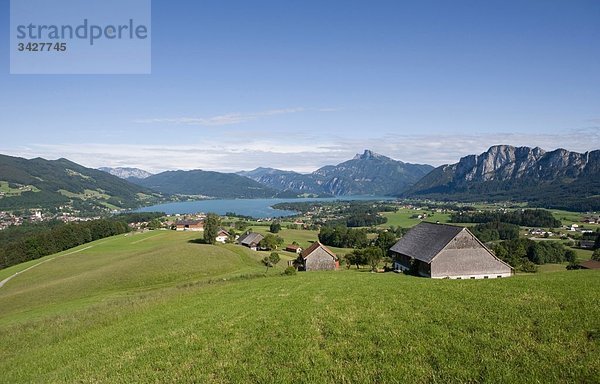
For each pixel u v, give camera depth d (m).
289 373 12.30
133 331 21.58
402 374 11.45
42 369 17.91
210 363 14.05
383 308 19.72
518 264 92.62
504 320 15.64
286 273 56.19
